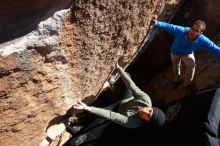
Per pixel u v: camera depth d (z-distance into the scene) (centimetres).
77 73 481
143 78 728
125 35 536
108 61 542
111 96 675
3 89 385
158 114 491
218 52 515
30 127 463
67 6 399
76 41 439
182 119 563
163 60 732
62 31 410
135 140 573
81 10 412
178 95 653
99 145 593
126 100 544
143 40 632
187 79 595
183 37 518
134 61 729
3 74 375
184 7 735
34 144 495
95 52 488
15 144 457
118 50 549
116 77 654
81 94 528
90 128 610
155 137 564
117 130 594
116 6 466
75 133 606
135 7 512
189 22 726
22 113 431
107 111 495
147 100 516
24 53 383
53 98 468
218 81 642
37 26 385
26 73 400
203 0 731
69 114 544
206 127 536
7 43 370
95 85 557
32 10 381
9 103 404
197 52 699
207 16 721
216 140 534
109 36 496
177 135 551
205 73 662
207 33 704
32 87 420
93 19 439
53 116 499
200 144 529
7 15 366
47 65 423
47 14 389
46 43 399
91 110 486
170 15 710
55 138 542
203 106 565
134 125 508
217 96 575
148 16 572
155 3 569
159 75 716
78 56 461
